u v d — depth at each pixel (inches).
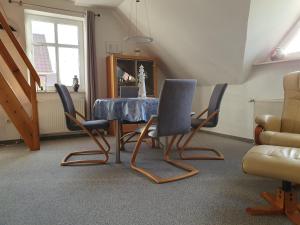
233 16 113.3
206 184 81.0
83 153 121.7
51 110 165.6
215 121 111.6
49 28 172.7
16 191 76.5
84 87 185.3
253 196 71.4
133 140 149.9
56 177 88.8
